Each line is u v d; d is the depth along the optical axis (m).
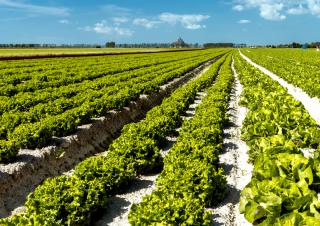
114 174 10.67
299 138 13.90
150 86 26.08
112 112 19.70
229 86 27.97
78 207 8.89
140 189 11.29
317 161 10.18
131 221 7.80
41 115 16.70
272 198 8.01
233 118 20.02
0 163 12.33
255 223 8.93
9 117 15.95
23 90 25.48
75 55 78.44
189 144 11.62
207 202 9.62
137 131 13.95
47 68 41.44
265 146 12.11
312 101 25.22
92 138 16.47
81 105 18.66
